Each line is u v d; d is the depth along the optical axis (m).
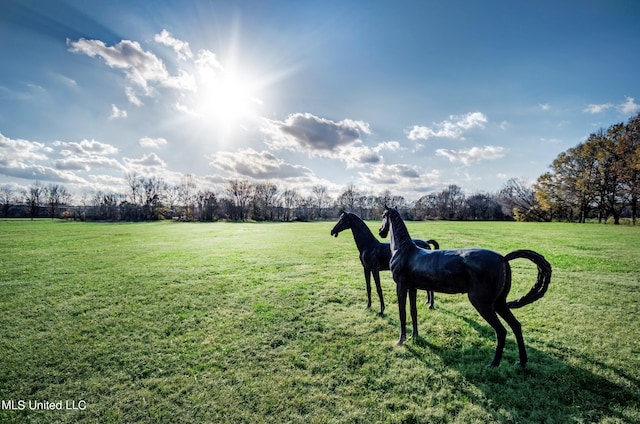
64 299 9.27
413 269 5.54
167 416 4.06
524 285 10.35
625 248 17.78
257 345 6.06
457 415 3.94
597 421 3.76
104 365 5.39
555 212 55.34
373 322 7.16
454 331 6.53
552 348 5.63
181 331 6.84
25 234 31.22
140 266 14.33
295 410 4.12
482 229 33.62
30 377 5.04
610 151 45.16
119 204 78.50
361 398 4.34
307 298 9.20
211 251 19.41
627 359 5.18
